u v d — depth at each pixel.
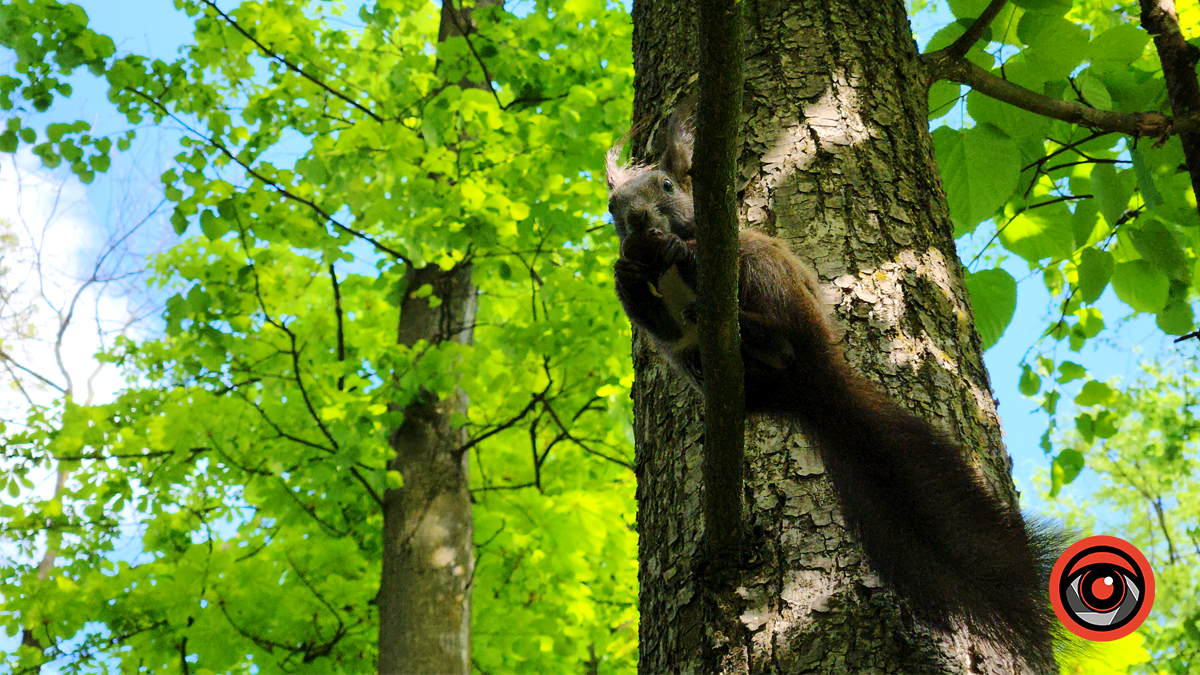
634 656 8.74
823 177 3.17
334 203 7.53
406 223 7.05
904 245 3.07
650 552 2.85
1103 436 6.13
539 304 8.56
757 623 2.44
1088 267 4.91
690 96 3.54
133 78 6.93
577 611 7.85
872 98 3.39
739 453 2.29
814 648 2.37
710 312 2.15
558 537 7.43
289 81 7.85
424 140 7.30
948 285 3.07
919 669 2.31
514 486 7.88
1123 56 3.96
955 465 2.71
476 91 7.12
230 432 7.15
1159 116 3.89
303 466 7.25
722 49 1.91
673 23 3.84
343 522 7.98
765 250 2.93
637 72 3.96
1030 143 4.61
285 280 7.47
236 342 7.20
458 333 8.41
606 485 8.59
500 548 7.86
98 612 6.99
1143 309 5.09
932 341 2.91
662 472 2.95
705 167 2.03
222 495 8.49
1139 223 5.16
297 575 7.32
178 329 7.08
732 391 2.21
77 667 7.12
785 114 3.31
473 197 7.04
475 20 7.97
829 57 3.43
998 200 4.20
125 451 7.81
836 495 2.63
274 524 8.31
